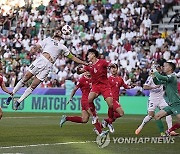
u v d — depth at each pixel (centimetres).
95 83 2408
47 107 4672
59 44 2523
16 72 4988
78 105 4634
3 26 5541
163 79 2216
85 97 2525
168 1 5922
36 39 5384
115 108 2531
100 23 5562
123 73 4903
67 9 5738
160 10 5806
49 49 2519
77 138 2336
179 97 2252
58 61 4984
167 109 2255
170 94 2245
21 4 4416
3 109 4659
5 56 5197
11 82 4866
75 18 5634
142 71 4791
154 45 5272
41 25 5556
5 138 2306
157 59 5056
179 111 2225
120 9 5706
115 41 5350
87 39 5409
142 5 5762
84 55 5216
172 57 5025
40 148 1955
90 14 5709
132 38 5338
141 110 4672
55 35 2544
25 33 5500
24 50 5275
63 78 4912
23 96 2523
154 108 2522
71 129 2869
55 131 2720
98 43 5331
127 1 5788
